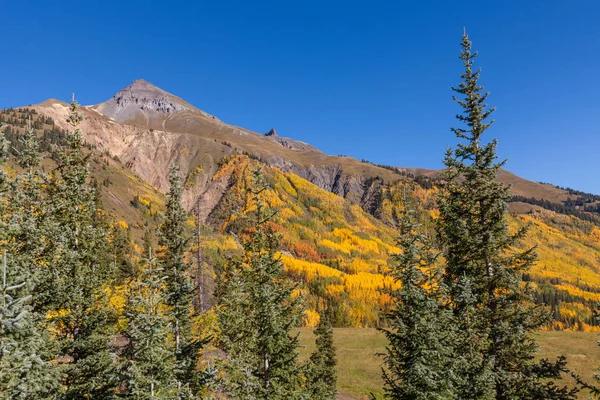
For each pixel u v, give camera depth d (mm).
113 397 11609
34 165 16062
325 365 34125
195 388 14430
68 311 15617
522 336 12320
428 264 13516
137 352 10664
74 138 17234
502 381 12023
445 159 14852
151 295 11727
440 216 14750
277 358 14633
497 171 14250
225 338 15664
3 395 8281
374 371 44000
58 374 10805
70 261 14930
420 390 11461
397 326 12516
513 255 13516
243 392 13500
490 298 13297
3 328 7855
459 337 12125
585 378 34625
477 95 14578
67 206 16516
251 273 15164
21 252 13438
